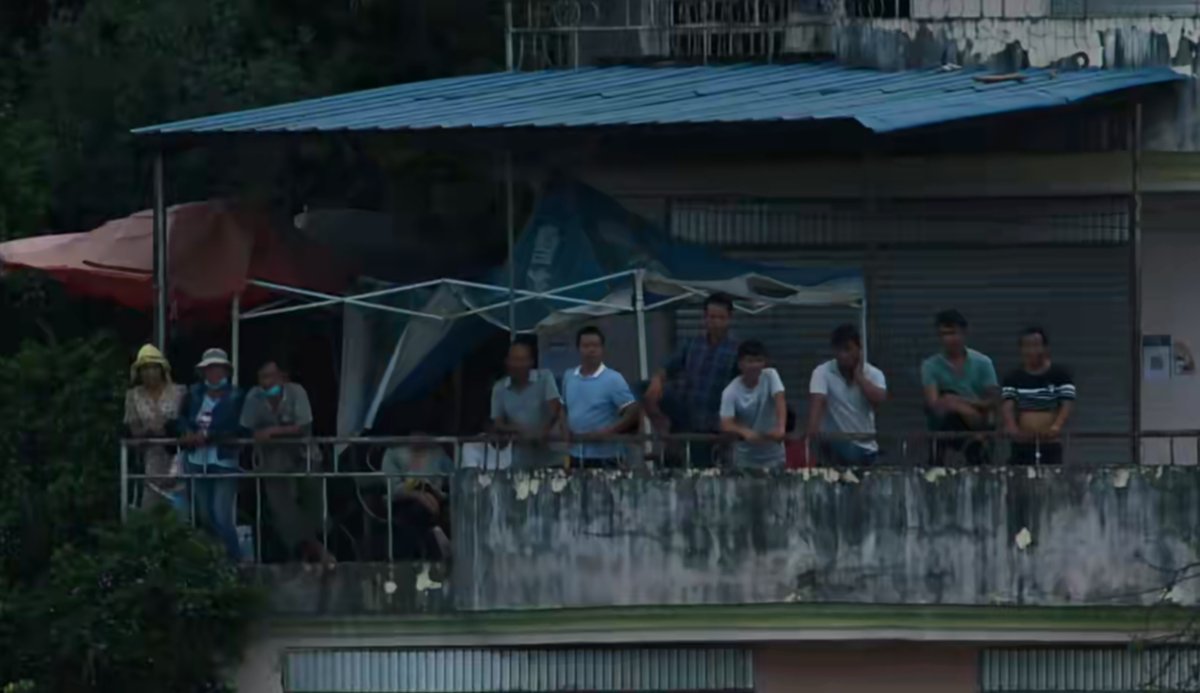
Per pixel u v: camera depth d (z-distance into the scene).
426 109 70.88
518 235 76.38
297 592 68.81
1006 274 74.31
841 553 66.69
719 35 78.81
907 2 77.44
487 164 74.00
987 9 76.75
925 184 74.06
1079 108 68.56
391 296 72.75
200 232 73.69
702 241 74.81
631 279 70.31
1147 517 66.50
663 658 69.44
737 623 67.44
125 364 83.12
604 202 71.69
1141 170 72.25
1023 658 69.19
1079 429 74.69
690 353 68.62
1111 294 74.12
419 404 75.44
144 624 67.56
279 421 69.69
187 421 69.94
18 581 73.25
